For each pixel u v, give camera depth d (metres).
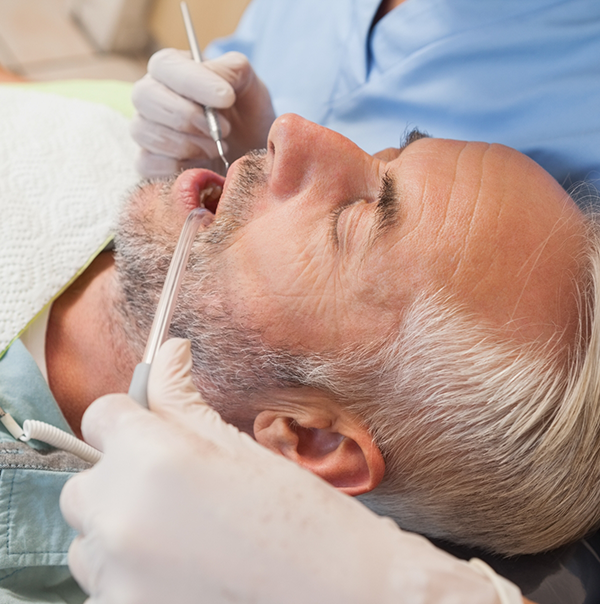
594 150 1.11
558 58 1.20
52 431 0.80
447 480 0.84
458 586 0.56
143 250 0.90
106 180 1.19
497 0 1.25
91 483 0.57
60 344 1.00
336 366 0.80
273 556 0.54
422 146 0.88
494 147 0.89
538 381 0.78
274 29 1.76
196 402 0.66
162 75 1.13
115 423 0.60
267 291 0.81
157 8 2.60
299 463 0.84
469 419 0.79
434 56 1.31
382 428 0.82
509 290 0.78
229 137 1.34
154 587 0.54
